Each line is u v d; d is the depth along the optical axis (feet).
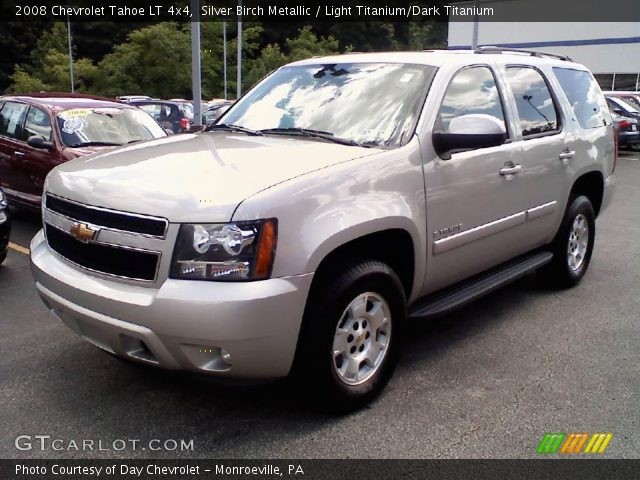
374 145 12.13
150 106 57.21
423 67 13.48
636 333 15.44
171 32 150.00
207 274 9.37
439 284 13.34
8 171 26.25
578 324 15.98
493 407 11.70
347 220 10.37
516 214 14.99
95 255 10.29
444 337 15.01
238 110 15.03
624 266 21.52
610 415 11.49
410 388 12.36
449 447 10.41
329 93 13.88
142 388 12.17
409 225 11.61
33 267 11.52
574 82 18.44
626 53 100.68
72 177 11.14
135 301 9.58
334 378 10.74
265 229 9.47
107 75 151.74
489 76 14.70
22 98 27.37
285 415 11.30
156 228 9.59
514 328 15.64
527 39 110.22
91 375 12.69
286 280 9.62
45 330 15.03
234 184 9.95
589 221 18.80
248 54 179.32
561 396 12.16
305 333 10.35
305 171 10.48
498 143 11.96
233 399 11.82
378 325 11.55
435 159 12.37
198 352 9.57
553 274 18.24
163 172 10.62
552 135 16.40
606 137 19.12
